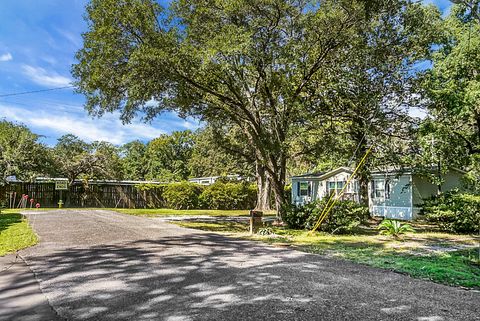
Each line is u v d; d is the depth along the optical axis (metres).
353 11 10.66
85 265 5.46
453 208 11.54
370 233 11.20
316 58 12.40
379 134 13.88
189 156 45.28
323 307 3.57
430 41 12.72
